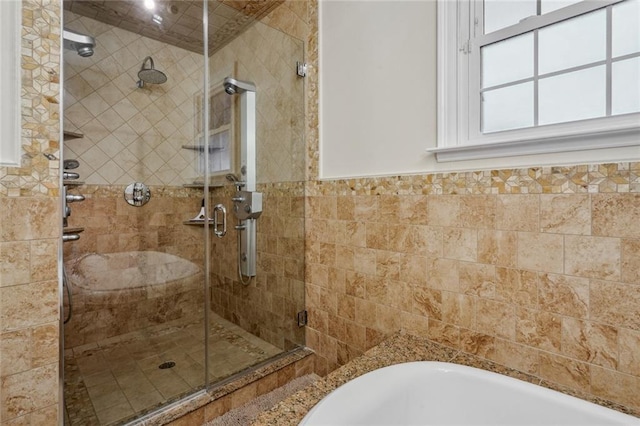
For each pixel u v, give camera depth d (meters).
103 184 1.81
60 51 1.07
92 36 1.74
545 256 1.02
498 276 1.12
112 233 1.83
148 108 1.98
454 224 1.23
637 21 0.92
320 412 0.80
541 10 1.10
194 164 2.01
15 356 0.98
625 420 0.76
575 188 0.96
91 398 1.44
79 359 1.62
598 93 0.99
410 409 0.97
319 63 1.80
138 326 1.86
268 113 1.93
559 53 1.06
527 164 1.06
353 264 1.61
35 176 1.01
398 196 1.41
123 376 1.61
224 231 1.98
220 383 1.55
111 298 1.78
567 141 0.98
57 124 1.06
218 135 2.00
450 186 1.25
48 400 1.04
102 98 1.79
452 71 1.27
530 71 1.12
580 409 0.82
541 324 1.03
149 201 1.94
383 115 1.49
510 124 1.17
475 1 1.24
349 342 1.63
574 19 1.03
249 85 1.95
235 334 1.97
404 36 1.41
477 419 0.95
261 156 1.95
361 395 0.89
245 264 1.98
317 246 1.79
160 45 1.98
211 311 1.96
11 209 0.97
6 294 0.96
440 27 1.28
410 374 1.00
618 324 0.90
